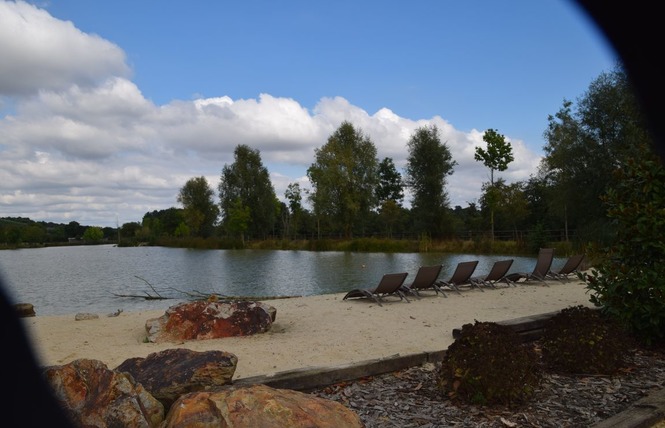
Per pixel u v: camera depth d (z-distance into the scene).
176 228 103.62
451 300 12.48
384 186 92.94
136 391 3.84
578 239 33.31
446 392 5.10
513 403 4.83
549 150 37.41
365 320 9.98
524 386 4.84
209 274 28.48
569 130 35.41
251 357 7.14
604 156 33.47
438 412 4.72
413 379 5.69
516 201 46.59
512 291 13.92
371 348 7.55
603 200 7.72
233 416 3.50
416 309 11.19
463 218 67.06
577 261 16.09
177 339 8.62
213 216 93.44
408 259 36.12
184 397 3.76
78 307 16.78
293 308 11.82
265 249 60.62
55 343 8.30
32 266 39.75
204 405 3.63
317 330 9.18
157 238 93.50
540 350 6.82
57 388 3.38
